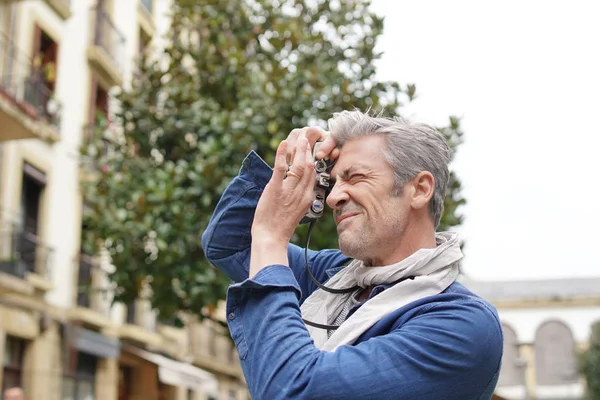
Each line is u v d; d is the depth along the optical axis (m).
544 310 40.06
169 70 11.04
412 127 1.86
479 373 1.66
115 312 17.75
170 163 9.91
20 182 14.43
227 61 10.95
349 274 1.95
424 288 1.77
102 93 17.80
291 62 10.35
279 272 1.75
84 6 16.97
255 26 11.06
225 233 2.01
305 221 1.91
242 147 9.58
